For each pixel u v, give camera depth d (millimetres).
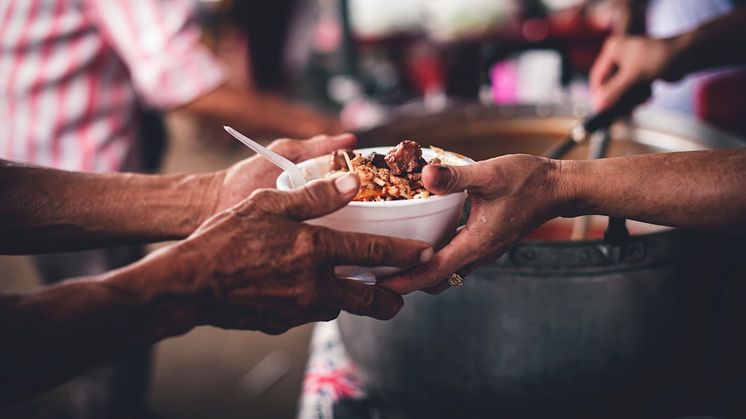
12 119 1527
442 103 1548
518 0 3268
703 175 766
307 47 4781
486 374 803
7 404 669
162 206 920
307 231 708
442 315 792
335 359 1042
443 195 728
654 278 763
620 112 1019
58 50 1490
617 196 769
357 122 3037
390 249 716
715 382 834
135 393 1831
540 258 756
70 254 1594
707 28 1107
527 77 2229
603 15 2832
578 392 801
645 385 815
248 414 2162
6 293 682
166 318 707
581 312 766
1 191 894
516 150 1176
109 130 1577
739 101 1498
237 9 4523
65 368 683
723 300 803
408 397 854
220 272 703
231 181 918
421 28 3723
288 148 911
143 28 1509
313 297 728
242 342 2570
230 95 1729
